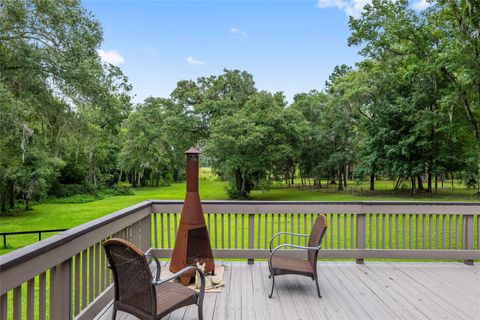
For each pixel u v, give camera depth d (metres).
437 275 3.97
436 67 11.61
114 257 2.32
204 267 3.73
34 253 1.93
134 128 30.53
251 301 3.21
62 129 11.29
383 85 20.11
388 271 4.12
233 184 22.48
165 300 2.45
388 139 20.05
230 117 19.23
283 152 19.55
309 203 4.45
